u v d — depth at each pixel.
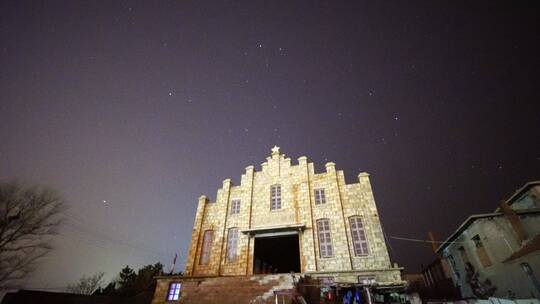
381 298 16.12
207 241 25.28
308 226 22.83
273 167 27.47
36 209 26.48
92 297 28.11
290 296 16.23
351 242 21.45
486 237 19.92
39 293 24.64
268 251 29.23
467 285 23.77
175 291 20.25
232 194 27.41
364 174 24.28
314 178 25.47
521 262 17.08
